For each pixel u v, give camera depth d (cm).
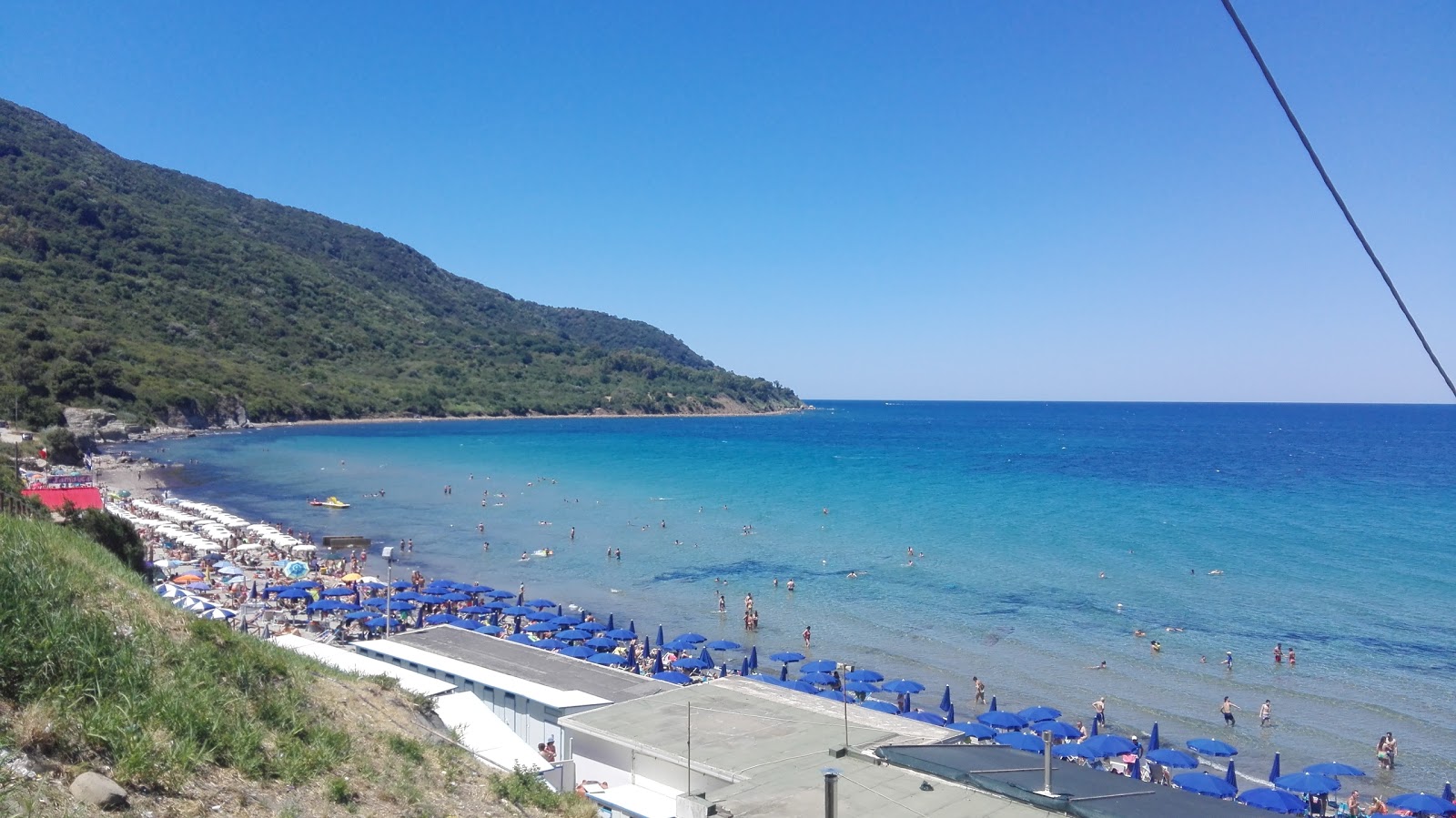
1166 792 1564
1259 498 9962
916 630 4759
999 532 7775
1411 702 3644
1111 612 5075
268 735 1112
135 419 15200
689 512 9012
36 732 840
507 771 1503
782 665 4184
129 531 3491
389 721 1426
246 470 11969
